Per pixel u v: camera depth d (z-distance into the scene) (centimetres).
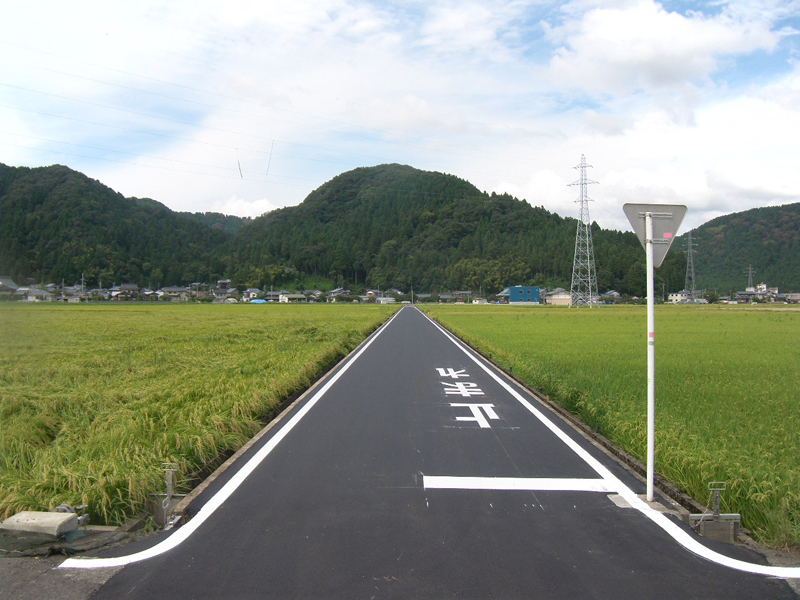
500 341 2105
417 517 429
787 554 376
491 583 325
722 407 831
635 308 7462
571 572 341
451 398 957
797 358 1551
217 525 413
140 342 1891
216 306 7788
